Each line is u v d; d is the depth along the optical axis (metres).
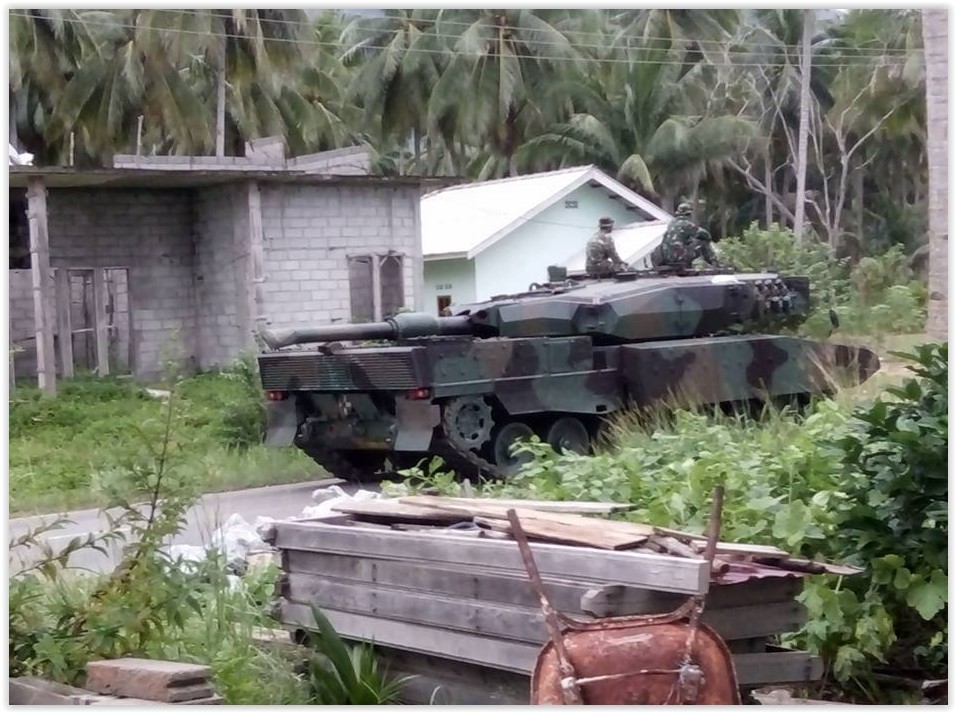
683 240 16.81
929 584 6.57
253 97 36.72
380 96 38.34
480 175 40.34
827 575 6.75
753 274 17.00
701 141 39.66
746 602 5.52
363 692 6.15
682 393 14.92
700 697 4.83
